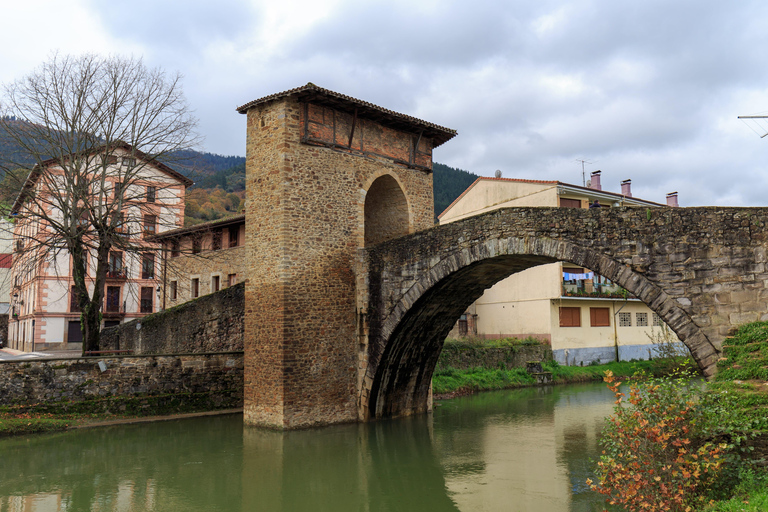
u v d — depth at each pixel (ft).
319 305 59.11
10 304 167.84
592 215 43.73
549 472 44.19
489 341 104.58
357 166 63.26
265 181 59.26
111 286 135.95
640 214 41.60
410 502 37.91
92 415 61.87
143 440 54.75
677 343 106.52
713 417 27.30
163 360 66.59
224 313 78.38
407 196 67.92
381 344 59.36
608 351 115.75
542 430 59.93
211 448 51.67
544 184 105.29
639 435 26.71
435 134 70.69
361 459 48.39
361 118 63.98
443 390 86.02
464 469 45.37
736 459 27.20
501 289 117.50
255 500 38.50
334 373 60.03
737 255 37.99
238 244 99.86
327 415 59.26
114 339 102.27
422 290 55.42
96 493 39.60
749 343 36.32
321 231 59.72
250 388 60.03
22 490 40.19
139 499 38.47
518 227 47.57
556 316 108.47
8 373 58.59
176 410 66.64
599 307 115.96
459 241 52.37
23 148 70.90
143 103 74.38
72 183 69.51
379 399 63.00
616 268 42.04
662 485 25.25
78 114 70.08
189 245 111.75
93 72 71.00
